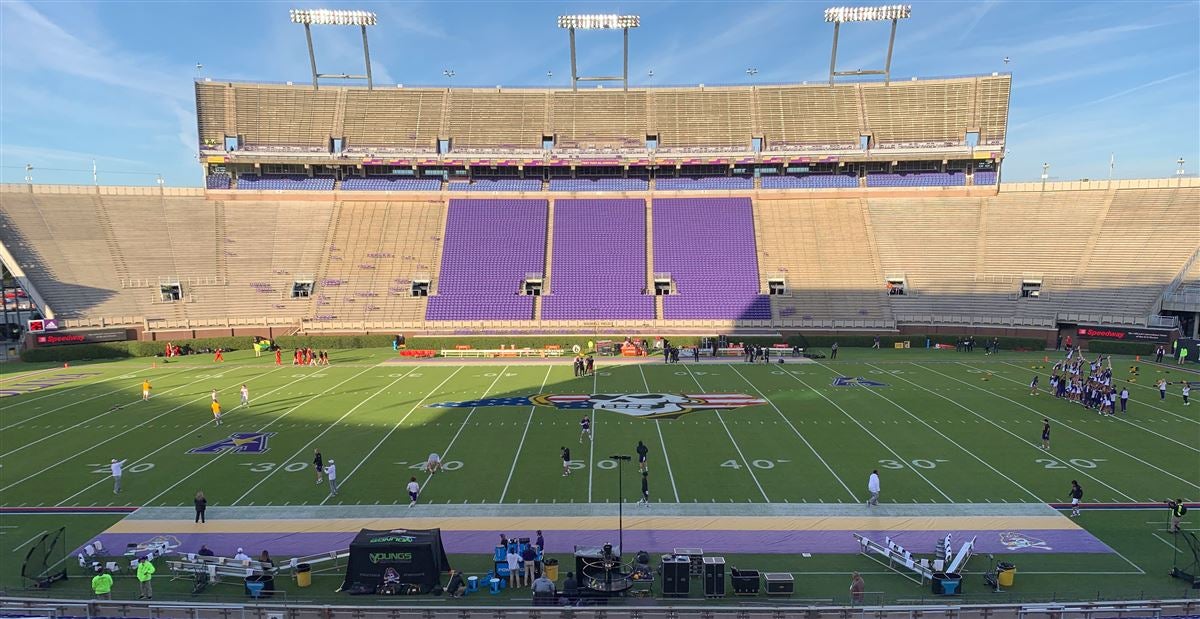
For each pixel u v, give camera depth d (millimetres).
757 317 58594
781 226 67312
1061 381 36500
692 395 37688
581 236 67000
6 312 56594
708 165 74125
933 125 71000
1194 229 55562
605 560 16969
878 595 16438
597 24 72875
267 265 62125
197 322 56312
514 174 75000
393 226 67312
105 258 58094
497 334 56938
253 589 16859
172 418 33156
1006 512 21547
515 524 20891
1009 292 57656
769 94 74812
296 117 72250
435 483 24250
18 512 22016
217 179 68875
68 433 30594
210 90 70062
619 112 75250
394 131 73062
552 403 36000
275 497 23109
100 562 18469
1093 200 61562
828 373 44219
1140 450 27328
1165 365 46000
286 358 52188
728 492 23297
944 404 35094
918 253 62844
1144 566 18156
